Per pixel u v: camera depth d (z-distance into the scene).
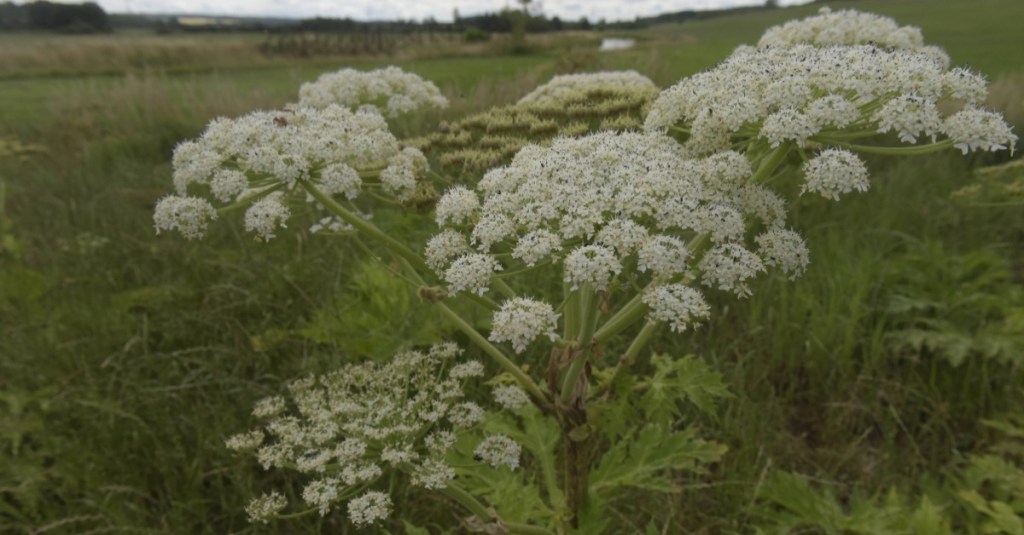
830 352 6.49
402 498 5.03
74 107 15.18
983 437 5.68
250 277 7.26
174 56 28.28
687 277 3.30
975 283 6.86
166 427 5.41
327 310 6.42
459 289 3.25
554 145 4.03
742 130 3.64
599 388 3.82
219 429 5.42
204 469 5.34
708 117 3.54
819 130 3.20
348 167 3.73
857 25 6.39
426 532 4.00
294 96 15.52
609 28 90.44
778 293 7.28
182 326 6.59
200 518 4.96
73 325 6.57
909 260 7.48
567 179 3.53
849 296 7.04
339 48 31.84
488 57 33.06
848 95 3.45
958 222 8.66
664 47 30.09
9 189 10.36
